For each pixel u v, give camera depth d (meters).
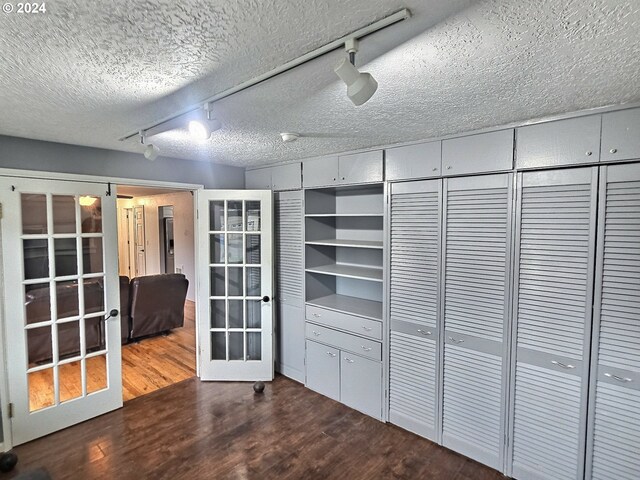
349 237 3.62
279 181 3.55
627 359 1.81
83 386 2.79
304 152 3.01
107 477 2.19
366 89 1.14
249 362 3.53
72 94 1.60
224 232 3.50
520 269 2.13
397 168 2.65
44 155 2.55
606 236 1.85
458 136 2.33
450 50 1.21
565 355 2.00
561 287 1.99
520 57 1.26
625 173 1.78
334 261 3.72
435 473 2.25
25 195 2.49
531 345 2.11
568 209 1.95
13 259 2.45
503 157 2.14
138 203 8.05
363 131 2.29
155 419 2.84
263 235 3.49
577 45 1.17
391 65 1.33
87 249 2.80
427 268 2.54
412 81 1.48
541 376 2.08
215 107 1.80
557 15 0.99
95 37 1.11
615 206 1.82
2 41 1.12
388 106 1.80
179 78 1.44
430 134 2.37
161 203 7.38
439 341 2.50
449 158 2.38
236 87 1.52
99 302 2.89
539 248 2.06
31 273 2.54
